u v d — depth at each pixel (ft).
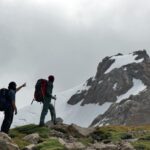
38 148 87.56
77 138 112.16
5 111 103.81
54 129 118.42
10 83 105.29
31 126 117.80
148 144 101.60
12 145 77.00
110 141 110.42
